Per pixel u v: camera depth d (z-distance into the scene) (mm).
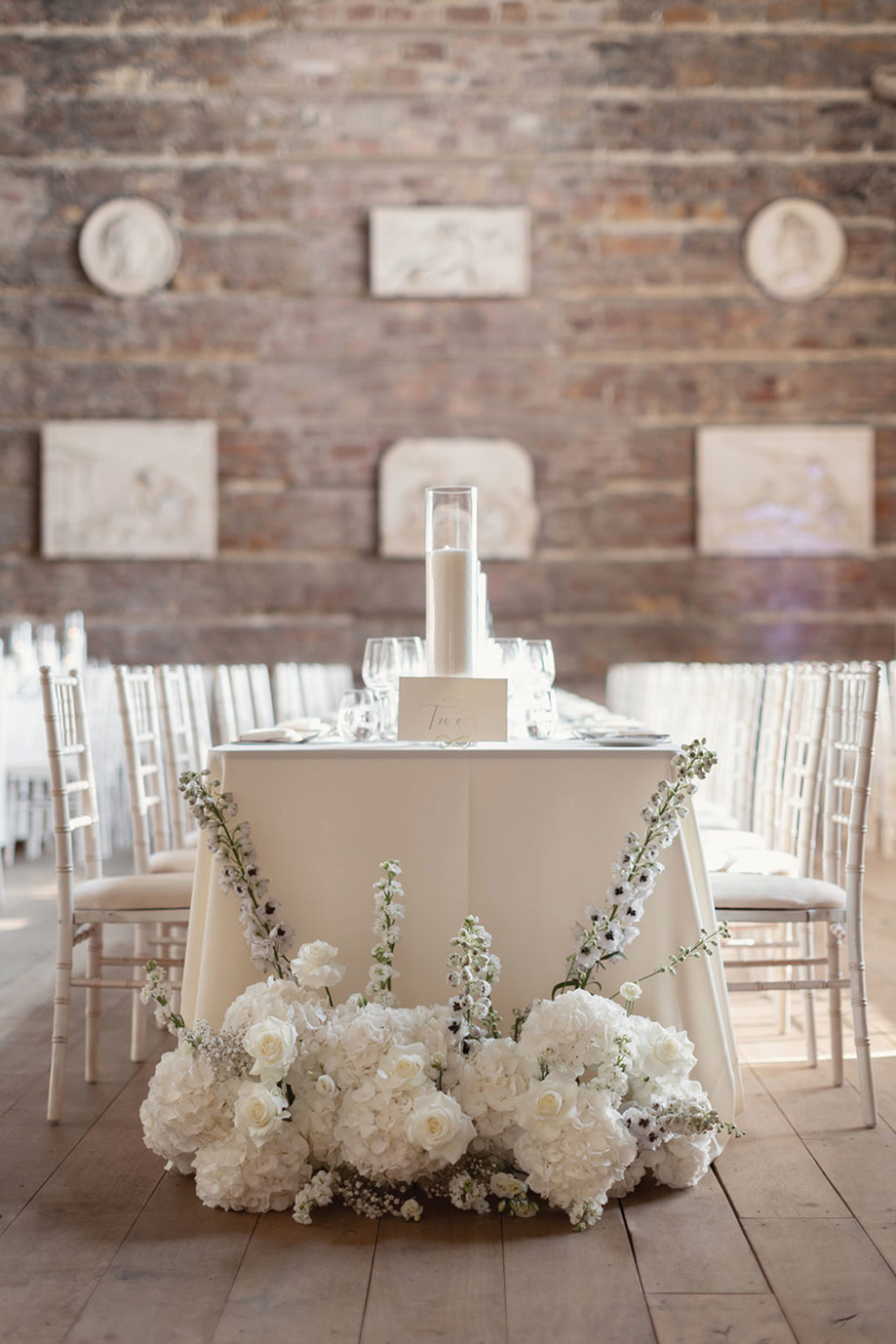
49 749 2482
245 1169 2014
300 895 2252
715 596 7816
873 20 7793
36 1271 1843
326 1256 1883
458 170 7781
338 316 7766
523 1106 1997
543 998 2248
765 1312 1715
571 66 7793
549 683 2506
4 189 7715
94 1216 2029
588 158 7797
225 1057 2072
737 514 7809
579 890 2256
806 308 7816
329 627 7789
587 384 7793
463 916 2250
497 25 7773
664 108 7809
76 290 7738
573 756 2262
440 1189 2072
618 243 7797
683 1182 2104
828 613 7812
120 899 2500
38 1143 2348
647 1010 2240
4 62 7730
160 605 7754
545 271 7789
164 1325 1687
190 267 7762
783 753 3402
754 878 2521
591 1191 1976
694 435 7805
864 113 7812
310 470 7773
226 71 7781
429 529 2488
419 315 7770
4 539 7723
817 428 7797
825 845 2762
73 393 7738
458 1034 2070
